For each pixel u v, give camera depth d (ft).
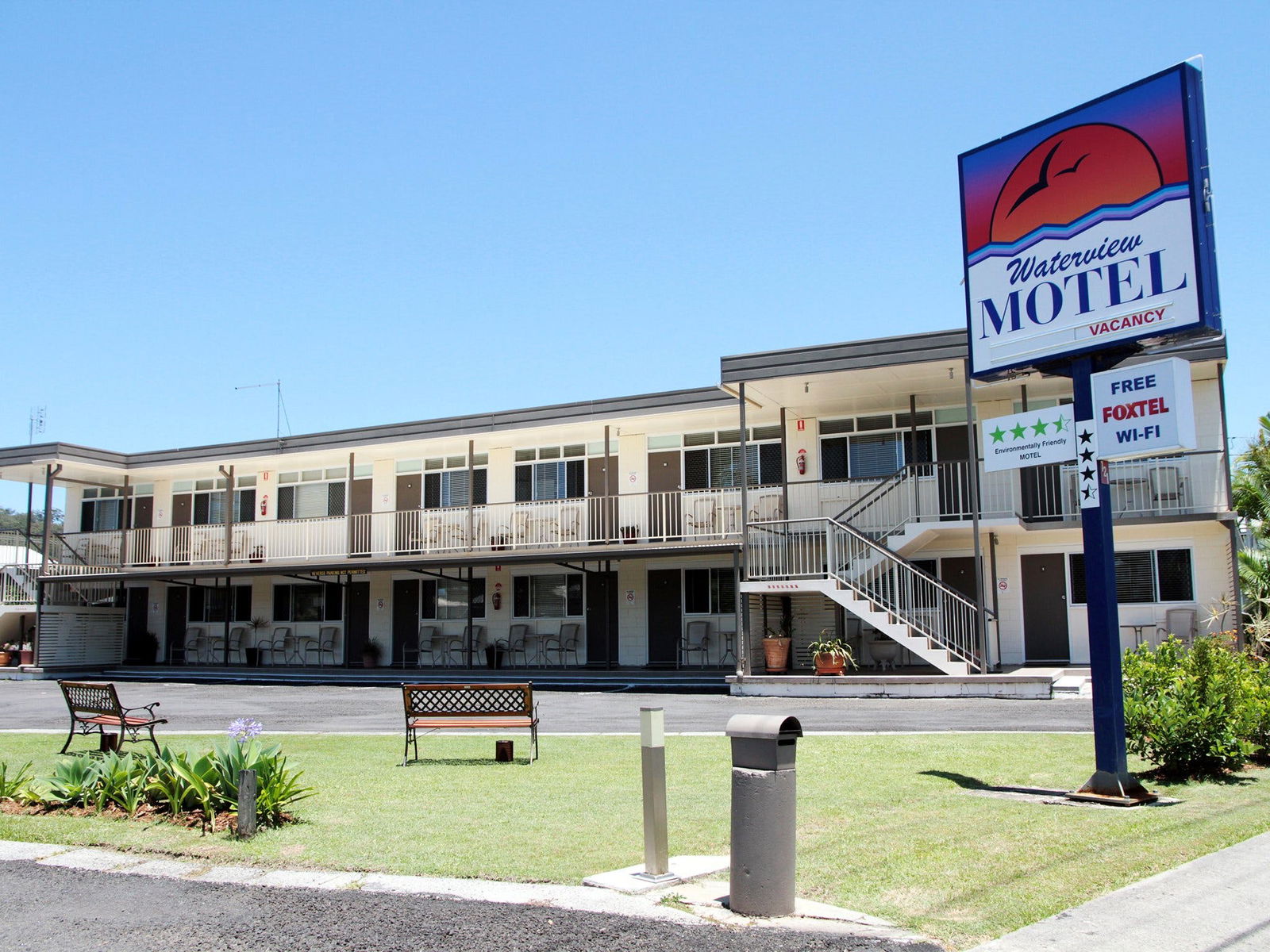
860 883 20.52
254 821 25.77
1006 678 54.90
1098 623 29.04
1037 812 26.68
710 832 25.45
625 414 77.46
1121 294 30.01
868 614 60.39
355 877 21.77
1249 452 75.41
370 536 83.97
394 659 88.48
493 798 29.94
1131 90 30.27
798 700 57.77
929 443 72.13
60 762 33.40
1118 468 64.08
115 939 18.47
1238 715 31.27
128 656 100.17
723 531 73.67
